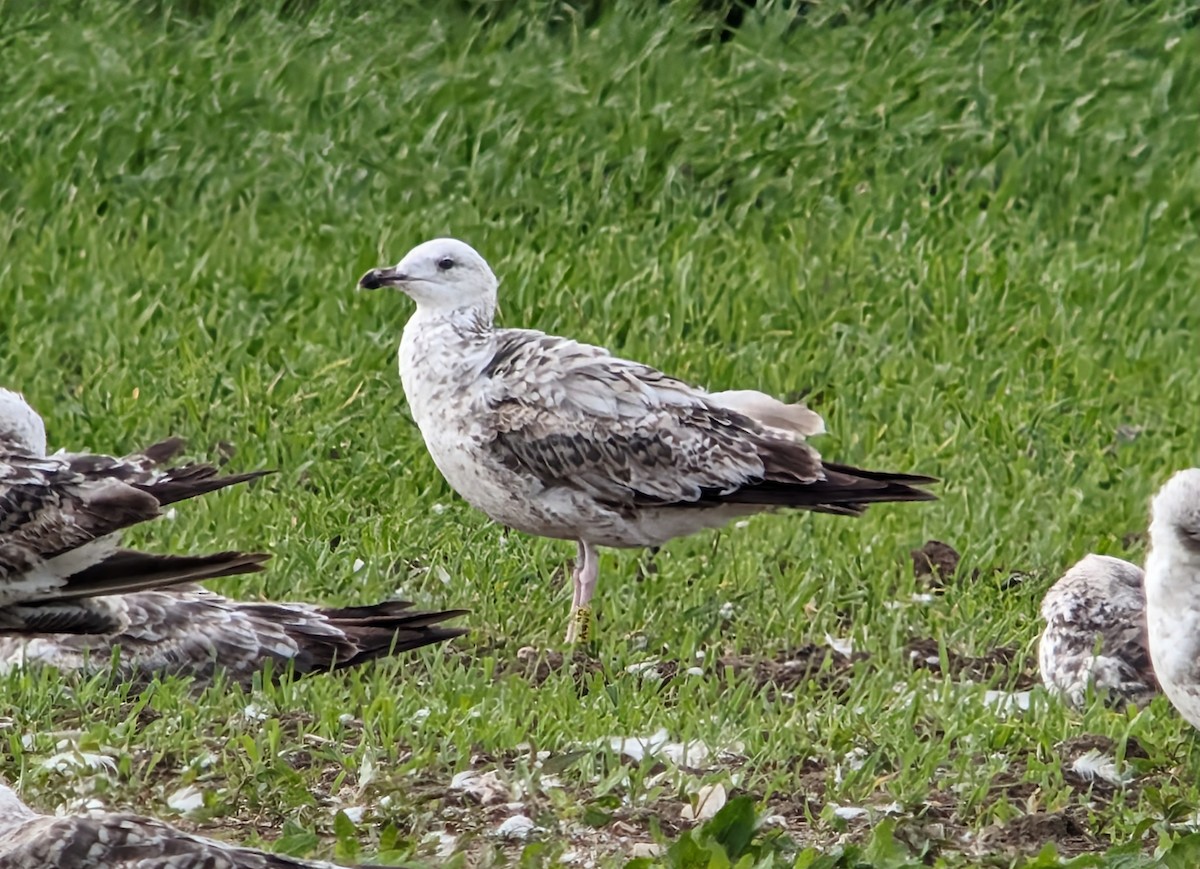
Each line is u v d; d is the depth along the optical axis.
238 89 22.03
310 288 18.02
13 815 7.91
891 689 11.42
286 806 9.50
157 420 15.28
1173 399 16.64
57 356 16.67
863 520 14.25
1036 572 13.55
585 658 12.02
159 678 11.31
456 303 12.89
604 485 12.46
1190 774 10.31
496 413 12.52
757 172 20.83
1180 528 9.91
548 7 24.42
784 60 23.05
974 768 10.16
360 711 10.88
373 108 21.70
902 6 24.55
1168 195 20.91
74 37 23.16
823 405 16.33
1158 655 10.12
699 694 11.27
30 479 10.62
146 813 9.41
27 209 19.86
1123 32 23.53
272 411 15.42
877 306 18.12
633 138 21.12
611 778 9.78
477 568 12.99
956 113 22.06
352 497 14.20
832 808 9.63
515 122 21.42
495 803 9.65
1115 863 8.82
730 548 13.61
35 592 10.61
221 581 12.77
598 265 18.48
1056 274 19.00
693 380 16.45
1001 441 15.66
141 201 20.23
